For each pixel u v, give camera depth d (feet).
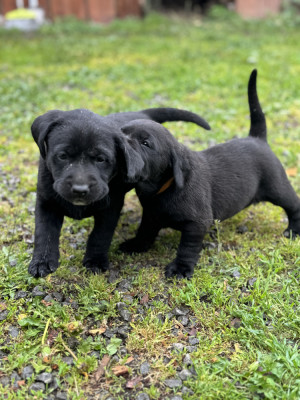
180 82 4.30
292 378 1.46
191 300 1.77
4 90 4.03
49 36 6.39
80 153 1.56
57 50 5.55
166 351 1.58
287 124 3.43
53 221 1.80
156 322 1.67
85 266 1.93
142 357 1.55
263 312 1.72
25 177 2.66
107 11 7.25
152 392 1.42
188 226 1.88
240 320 1.70
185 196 1.85
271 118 3.53
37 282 1.85
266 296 1.79
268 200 2.20
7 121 3.43
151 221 1.97
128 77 4.48
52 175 1.64
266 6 7.47
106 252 1.93
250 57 5.10
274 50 5.51
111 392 1.43
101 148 1.57
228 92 4.06
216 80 4.34
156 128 1.79
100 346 1.57
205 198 1.91
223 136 3.20
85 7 7.18
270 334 1.61
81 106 3.67
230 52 5.40
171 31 6.71
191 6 8.18
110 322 1.69
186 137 3.21
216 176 2.02
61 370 1.47
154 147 1.74
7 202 2.45
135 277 1.92
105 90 4.11
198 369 1.48
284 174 2.19
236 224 2.34
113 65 4.90
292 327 1.66
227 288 1.86
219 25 7.11
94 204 1.77
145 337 1.62
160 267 2.00
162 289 1.86
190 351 1.57
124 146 1.60
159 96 4.00
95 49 5.60
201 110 3.63
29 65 4.94
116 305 1.75
